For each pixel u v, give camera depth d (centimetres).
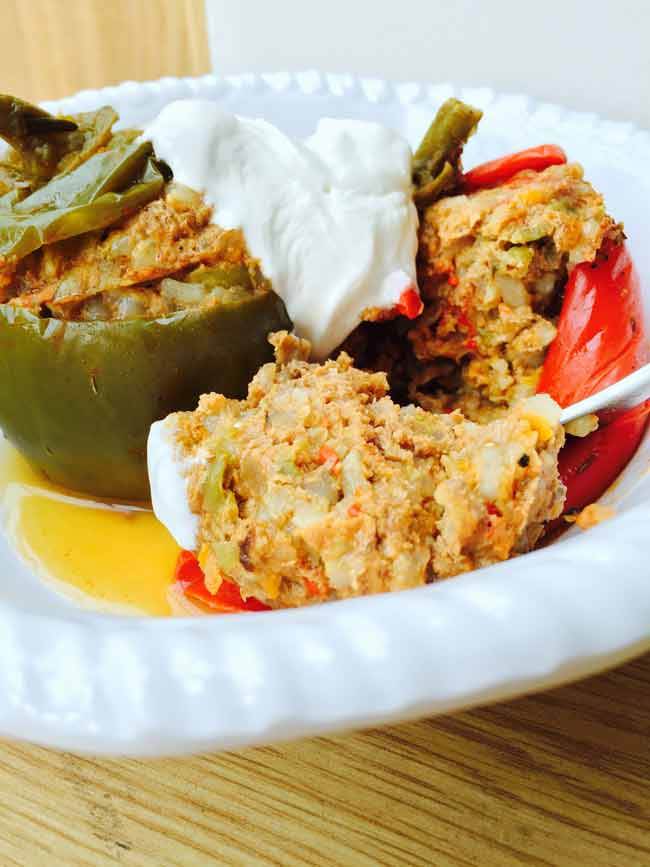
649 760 16
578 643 13
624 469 22
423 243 24
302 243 23
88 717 12
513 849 15
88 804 16
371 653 12
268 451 17
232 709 12
